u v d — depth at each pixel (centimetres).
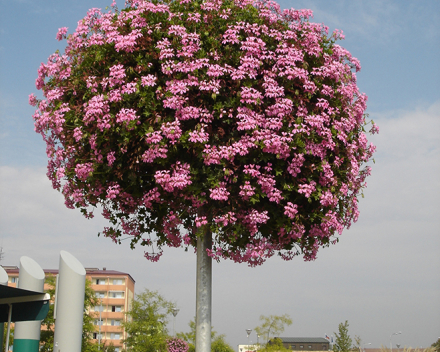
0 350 1051
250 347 4322
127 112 777
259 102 792
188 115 784
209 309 897
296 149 814
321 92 845
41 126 912
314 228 878
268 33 852
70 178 914
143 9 837
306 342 13600
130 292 9938
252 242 887
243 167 816
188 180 784
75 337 1062
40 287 1319
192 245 951
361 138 937
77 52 906
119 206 954
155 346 4334
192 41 811
